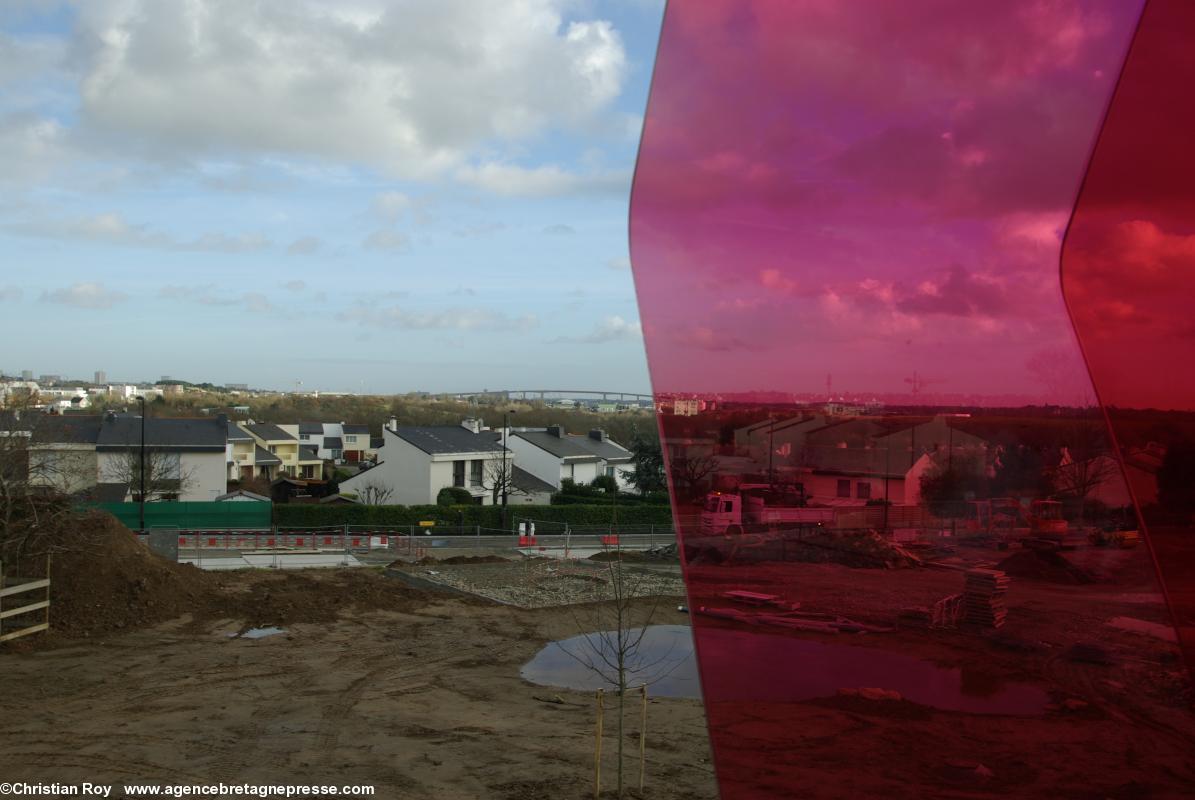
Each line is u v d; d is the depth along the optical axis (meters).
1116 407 1.34
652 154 1.42
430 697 13.79
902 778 1.28
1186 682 1.25
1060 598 1.25
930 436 1.33
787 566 1.31
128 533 20.75
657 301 1.41
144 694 13.63
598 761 9.34
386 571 25.44
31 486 20.62
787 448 1.36
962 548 1.31
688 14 1.43
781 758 1.29
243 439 66.94
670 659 15.87
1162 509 1.29
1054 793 1.26
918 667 1.29
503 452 49.59
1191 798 1.23
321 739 11.52
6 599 17.77
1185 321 1.32
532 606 20.84
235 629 18.31
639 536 37.19
